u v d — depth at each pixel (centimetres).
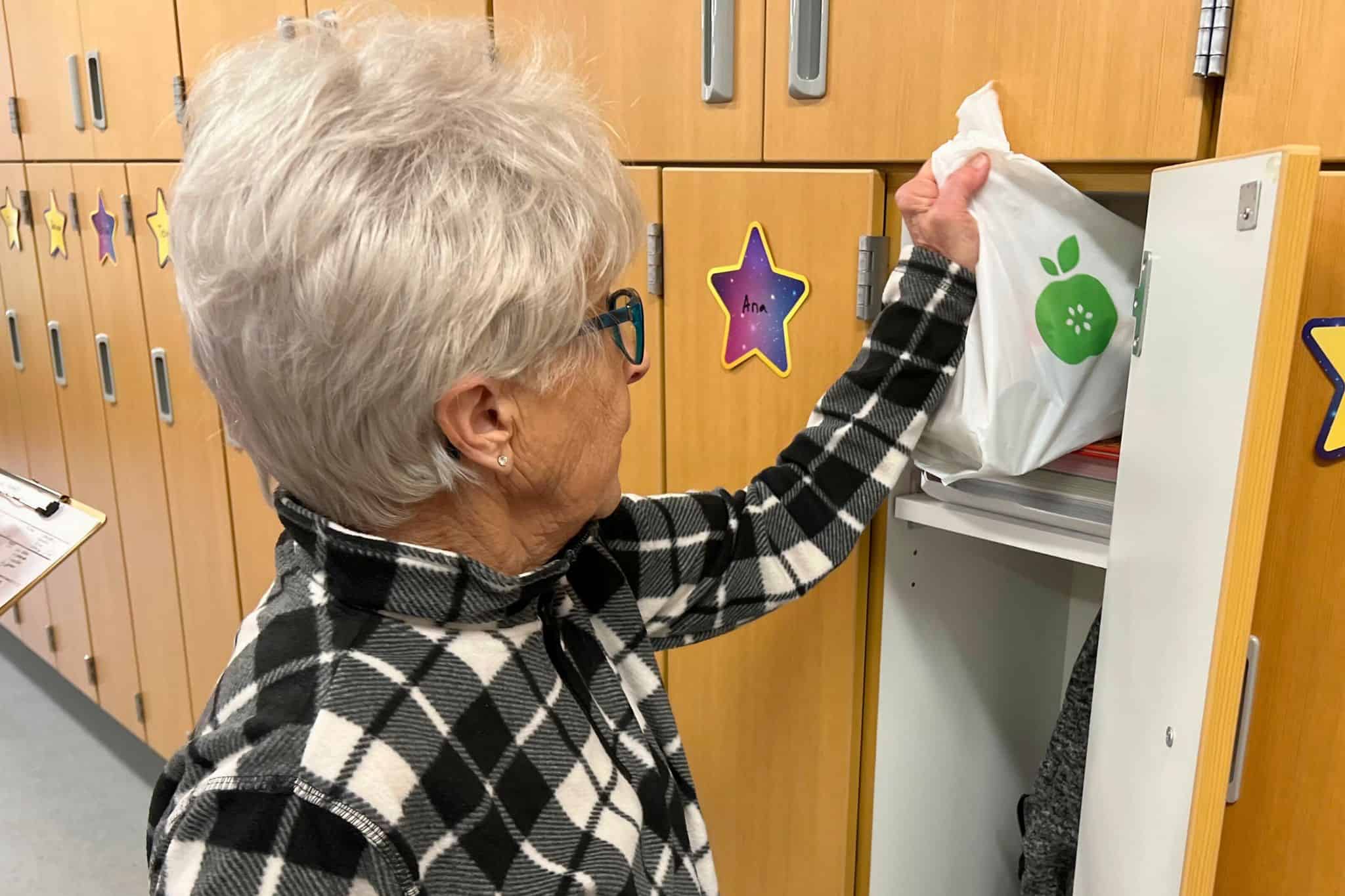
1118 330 103
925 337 101
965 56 101
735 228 124
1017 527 108
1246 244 68
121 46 207
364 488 66
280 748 61
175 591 238
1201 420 75
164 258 210
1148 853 85
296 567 72
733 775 146
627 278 138
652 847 79
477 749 68
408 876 62
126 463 243
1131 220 120
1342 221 79
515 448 69
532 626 76
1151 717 85
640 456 144
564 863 71
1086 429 103
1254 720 92
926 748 140
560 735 74
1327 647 87
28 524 140
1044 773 121
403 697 66
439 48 69
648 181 131
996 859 159
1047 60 95
